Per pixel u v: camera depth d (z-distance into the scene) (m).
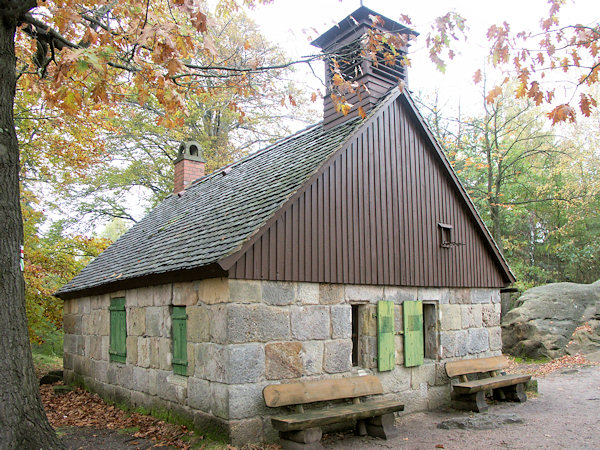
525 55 5.05
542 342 13.90
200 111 19.70
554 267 24.44
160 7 6.88
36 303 12.87
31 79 7.14
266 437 6.12
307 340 6.75
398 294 8.12
